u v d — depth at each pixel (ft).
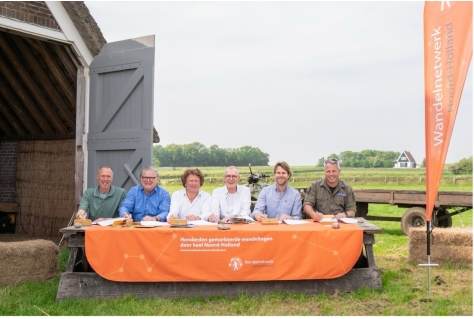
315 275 14.10
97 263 13.89
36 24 20.59
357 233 14.20
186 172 17.51
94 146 22.36
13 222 30.30
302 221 16.02
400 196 28.68
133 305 13.48
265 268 14.08
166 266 13.93
